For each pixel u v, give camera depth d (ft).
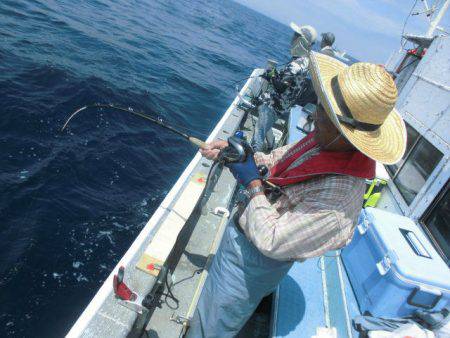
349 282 8.26
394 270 6.89
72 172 18.79
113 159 21.20
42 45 32.86
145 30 60.49
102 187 18.83
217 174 10.67
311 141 4.73
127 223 17.11
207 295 5.61
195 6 160.66
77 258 14.40
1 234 14.20
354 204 3.99
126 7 75.00
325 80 4.48
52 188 17.25
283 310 7.16
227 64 62.18
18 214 15.26
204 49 67.51
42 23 39.47
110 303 6.54
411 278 6.71
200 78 45.39
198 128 30.76
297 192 4.36
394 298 6.97
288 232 4.02
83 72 30.48
